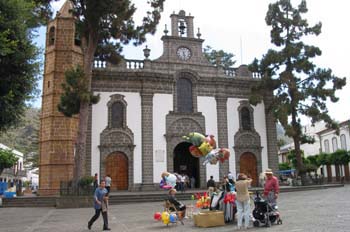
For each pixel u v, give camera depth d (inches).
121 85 1278.3
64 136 1101.7
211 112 1365.7
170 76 1323.8
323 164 2021.4
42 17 951.0
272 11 1400.1
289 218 548.7
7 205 964.0
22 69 526.9
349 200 784.3
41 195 1085.8
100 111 1243.2
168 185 658.8
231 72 1449.3
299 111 1365.7
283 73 1355.8
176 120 1312.7
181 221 559.5
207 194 693.9
